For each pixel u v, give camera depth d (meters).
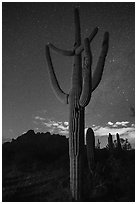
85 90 6.10
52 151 10.52
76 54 6.73
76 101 6.43
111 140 9.91
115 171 7.72
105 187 7.07
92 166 7.42
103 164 8.17
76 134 6.35
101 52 6.70
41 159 9.77
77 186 6.38
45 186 7.52
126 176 7.46
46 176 8.24
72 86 6.62
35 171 8.68
